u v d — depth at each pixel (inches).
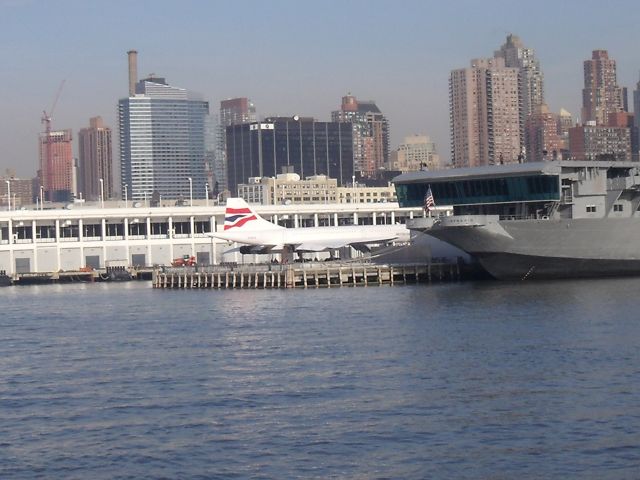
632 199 6328.7
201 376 3636.8
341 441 2741.1
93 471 2581.2
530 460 2546.8
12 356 4298.7
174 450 2716.5
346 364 3742.6
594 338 4055.1
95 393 3422.7
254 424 2930.6
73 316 5831.7
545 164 6072.8
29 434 2915.8
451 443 2694.4
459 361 3713.1
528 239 6127.0
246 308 5743.1
